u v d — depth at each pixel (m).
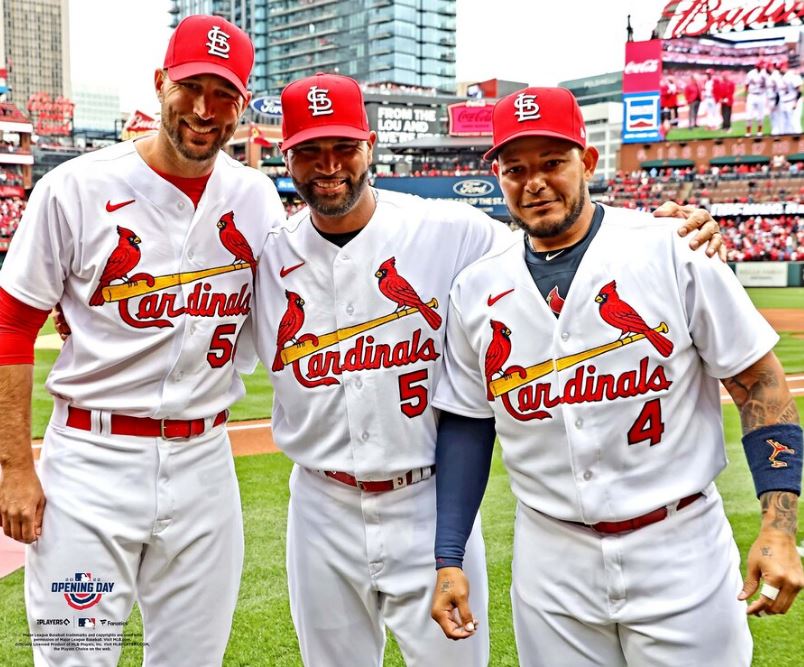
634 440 2.34
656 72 39.16
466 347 2.63
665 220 2.44
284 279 2.91
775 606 2.17
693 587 2.32
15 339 2.73
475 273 2.58
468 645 2.84
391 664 3.77
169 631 2.95
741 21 37.41
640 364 2.32
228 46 2.66
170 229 2.81
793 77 36.91
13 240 2.78
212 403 2.96
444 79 95.81
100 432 2.82
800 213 36.28
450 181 43.03
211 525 2.96
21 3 142.00
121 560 2.80
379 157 52.19
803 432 2.33
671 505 2.35
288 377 2.91
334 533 2.89
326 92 2.63
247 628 4.04
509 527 5.49
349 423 2.81
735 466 6.91
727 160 38.59
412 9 91.56
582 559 2.41
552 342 2.39
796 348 14.55
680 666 2.32
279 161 51.34
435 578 2.83
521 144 2.34
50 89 146.38
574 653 2.47
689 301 2.33
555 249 2.45
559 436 2.40
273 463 7.17
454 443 2.68
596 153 2.47
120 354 2.78
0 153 44.44
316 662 2.98
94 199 2.74
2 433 2.71
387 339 2.82
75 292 2.81
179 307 2.82
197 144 2.67
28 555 2.83
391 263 2.82
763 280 28.80
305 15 97.38
